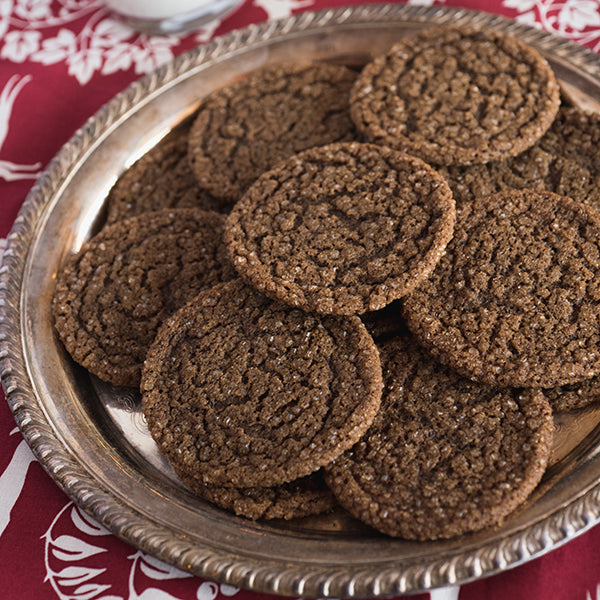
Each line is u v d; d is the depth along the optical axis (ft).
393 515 1.58
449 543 1.56
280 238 1.70
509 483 1.57
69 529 1.66
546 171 1.76
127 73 2.06
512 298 1.66
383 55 1.86
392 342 1.69
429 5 1.97
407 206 1.70
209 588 1.61
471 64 1.82
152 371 1.68
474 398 1.64
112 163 1.87
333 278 1.67
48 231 1.81
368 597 1.53
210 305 1.70
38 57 2.08
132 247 1.78
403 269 1.66
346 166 1.74
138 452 1.68
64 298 1.75
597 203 1.72
